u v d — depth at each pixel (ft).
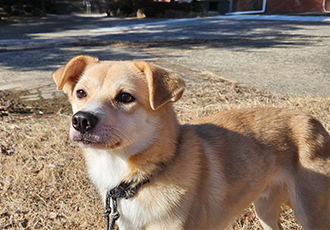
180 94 1.48
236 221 2.03
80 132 1.38
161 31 10.66
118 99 1.47
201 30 10.44
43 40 8.86
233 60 5.44
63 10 25.05
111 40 8.61
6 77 4.72
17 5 19.89
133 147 1.46
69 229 1.96
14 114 3.30
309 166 1.68
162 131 1.49
